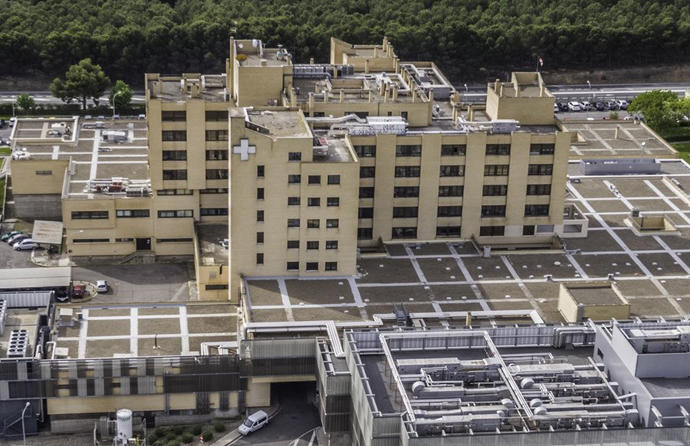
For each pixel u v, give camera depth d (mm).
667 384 191125
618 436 183875
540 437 182250
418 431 182375
